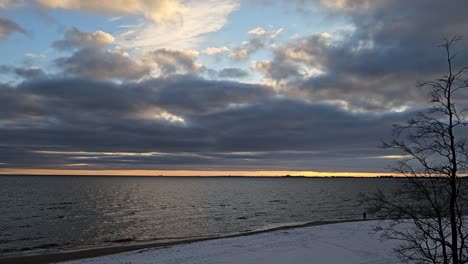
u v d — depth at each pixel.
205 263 21.42
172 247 27.41
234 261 21.61
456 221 8.73
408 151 9.02
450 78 8.31
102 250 30.05
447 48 8.41
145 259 23.36
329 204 83.00
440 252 14.23
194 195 120.19
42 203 81.19
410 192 8.88
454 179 8.35
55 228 45.31
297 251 23.88
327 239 27.81
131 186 194.88
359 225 34.81
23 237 38.75
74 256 27.88
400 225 27.66
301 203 86.62
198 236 38.53
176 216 58.66
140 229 44.75
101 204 80.00
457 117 8.35
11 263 26.06
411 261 15.38
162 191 145.75
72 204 79.25
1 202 83.19
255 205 80.44
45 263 25.59
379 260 20.34
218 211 66.88
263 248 25.16
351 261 20.80
